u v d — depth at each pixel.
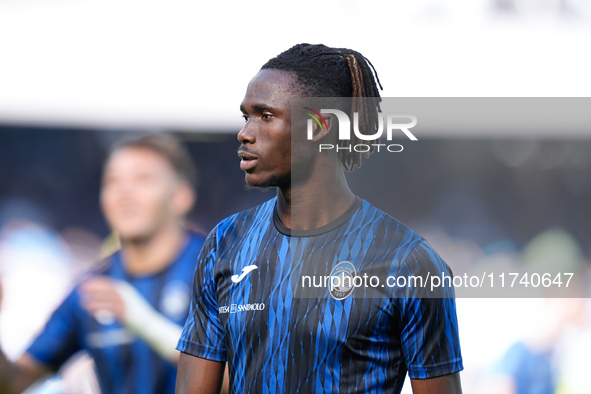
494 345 14.76
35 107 15.16
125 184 14.77
